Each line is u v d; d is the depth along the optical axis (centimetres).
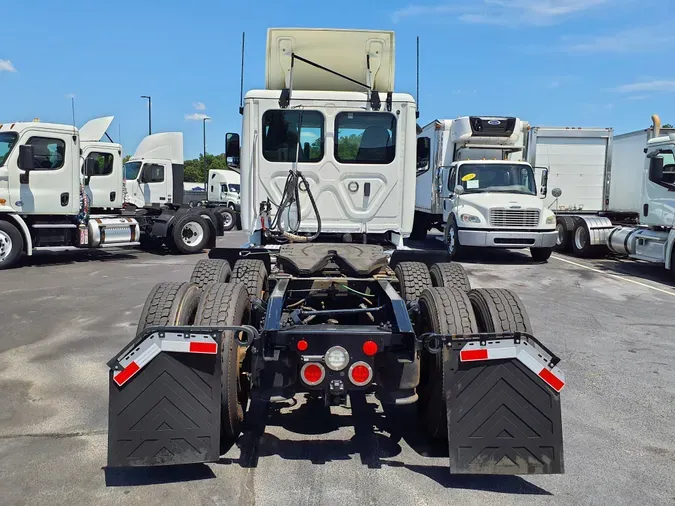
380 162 692
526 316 388
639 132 1573
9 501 330
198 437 334
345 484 354
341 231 696
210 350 335
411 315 439
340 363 349
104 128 1527
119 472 366
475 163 1509
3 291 969
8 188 1230
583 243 1498
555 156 1647
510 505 331
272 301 411
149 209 1661
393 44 725
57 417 450
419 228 2039
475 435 335
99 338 672
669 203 1138
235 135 732
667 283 1122
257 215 695
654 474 370
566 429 437
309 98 679
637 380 548
